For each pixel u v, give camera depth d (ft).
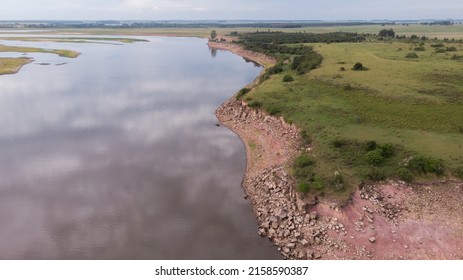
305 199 117.08
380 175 121.29
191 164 160.86
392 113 173.37
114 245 105.70
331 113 181.47
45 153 171.01
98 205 127.24
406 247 99.55
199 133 199.62
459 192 114.01
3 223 116.78
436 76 230.07
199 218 119.34
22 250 103.86
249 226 114.93
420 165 122.83
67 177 147.74
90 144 182.60
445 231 102.42
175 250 103.24
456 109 169.89
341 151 138.41
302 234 106.93
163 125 212.23
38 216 120.78
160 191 136.98
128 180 145.48
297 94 221.25
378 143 139.44
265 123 192.75
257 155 166.20
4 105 249.14
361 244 101.50
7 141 185.26
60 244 106.42
